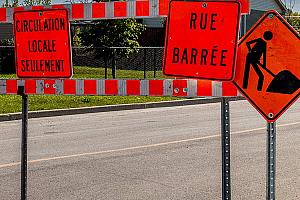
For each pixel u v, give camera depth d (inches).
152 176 325.7
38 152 405.7
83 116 656.4
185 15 180.7
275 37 174.6
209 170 341.4
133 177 323.6
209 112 697.0
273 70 175.3
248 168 346.0
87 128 544.7
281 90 175.3
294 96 174.2
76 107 693.9
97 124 577.9
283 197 281.4
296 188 298.5
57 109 666.8
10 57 1238.3
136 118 633.6
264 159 374.3
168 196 284.2
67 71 207.9
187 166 353.1
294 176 325.1
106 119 624.4
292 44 173.2
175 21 181.9
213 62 178.5
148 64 1439.5
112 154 394.9
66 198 281.0
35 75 213.2
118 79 201.6
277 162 364.8
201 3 178.5
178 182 311.9
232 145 431.8
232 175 327.3
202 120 608.4
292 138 470.0
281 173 332.5
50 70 210.5
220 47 177.3
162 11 188.9
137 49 1093.1
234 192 291.3
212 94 185.5
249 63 177.6
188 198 280.8
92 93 206.5
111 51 1059.9
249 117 634.2
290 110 701.3
